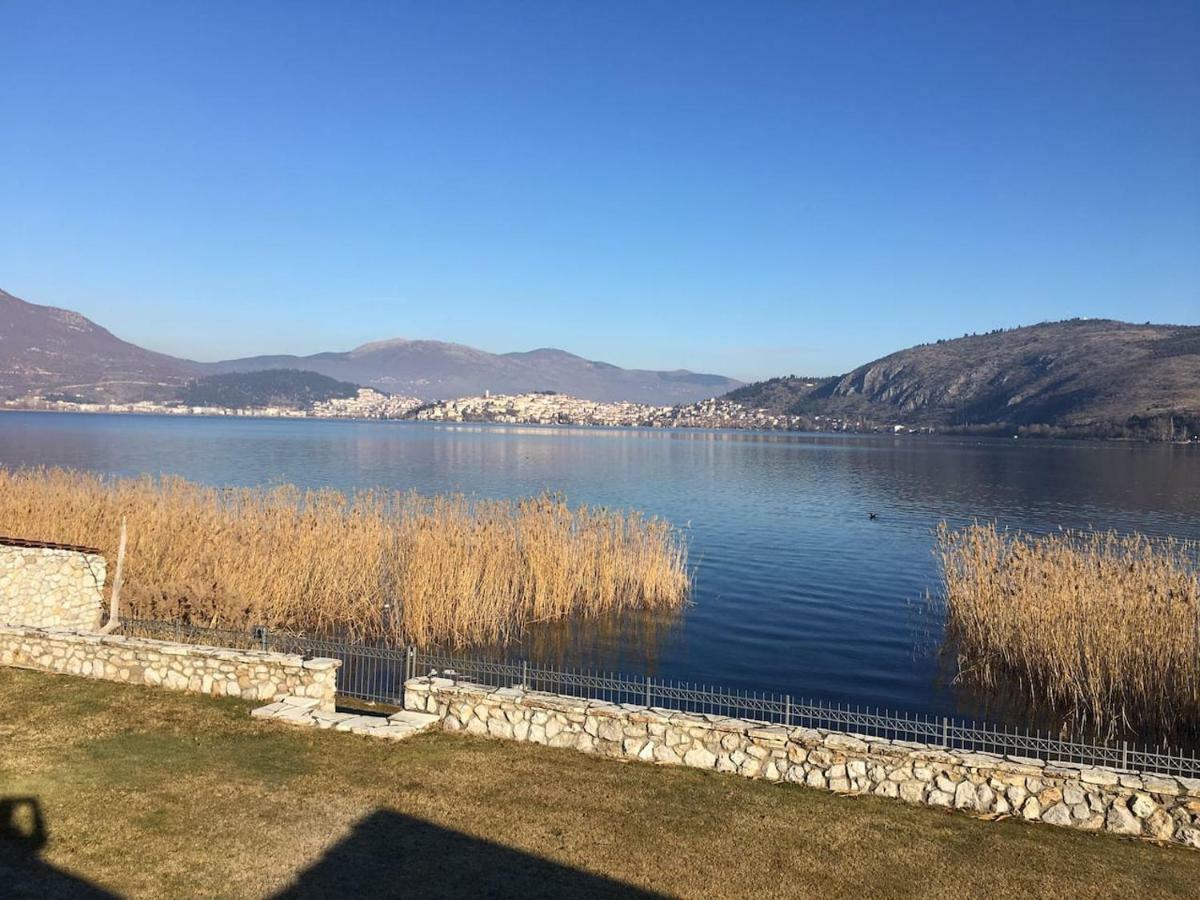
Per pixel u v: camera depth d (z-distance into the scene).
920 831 12.04
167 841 10.71
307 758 13.63
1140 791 12.26
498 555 33.06
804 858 11.12
